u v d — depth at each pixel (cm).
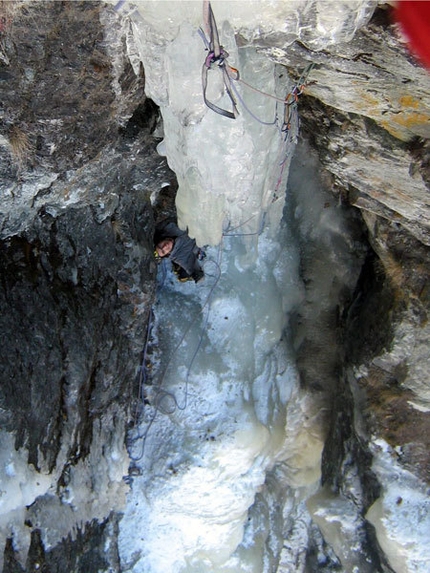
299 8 274
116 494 571
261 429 603
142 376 588
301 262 652
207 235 454
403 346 532
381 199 449
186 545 607
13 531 446
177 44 296
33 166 364
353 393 597
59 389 472
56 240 473
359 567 622
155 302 602
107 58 318
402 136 380
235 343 610
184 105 321
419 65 298
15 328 445
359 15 272
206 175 381
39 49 291
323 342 659
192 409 591
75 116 345
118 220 510
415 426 559
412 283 520
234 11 280
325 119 421
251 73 384
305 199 622
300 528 686
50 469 471
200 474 583
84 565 525
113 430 556
